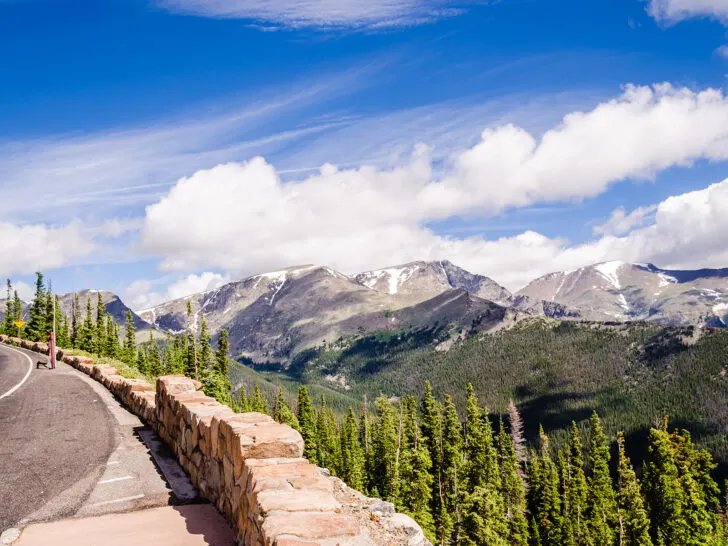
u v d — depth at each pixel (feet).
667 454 203.82
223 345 292.40
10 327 330.75
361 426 383.65
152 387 58.34
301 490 19.43
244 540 20.80
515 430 431.84
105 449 39.17
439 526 220.64
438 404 299.17
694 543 188.85
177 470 34.09
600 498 232.94
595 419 252.21
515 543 227.40
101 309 363.97
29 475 32.30
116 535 22.85
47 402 60.54
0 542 21.86
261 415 28.17
